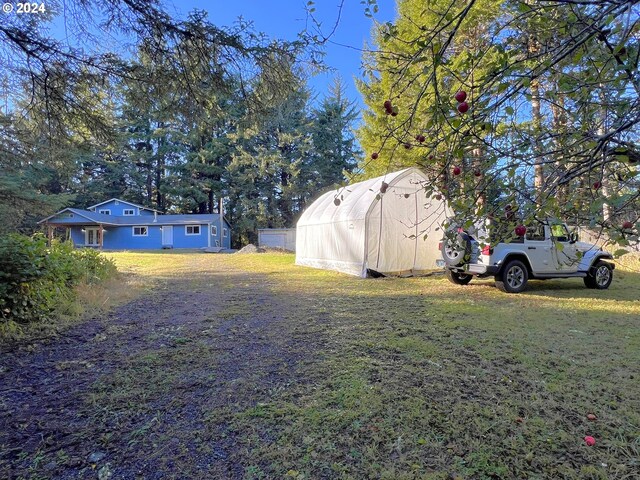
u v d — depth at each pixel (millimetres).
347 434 2238
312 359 3484
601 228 1389
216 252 22422
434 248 9898
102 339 4172
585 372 3168
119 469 1938
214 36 3143
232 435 2242
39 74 3605
